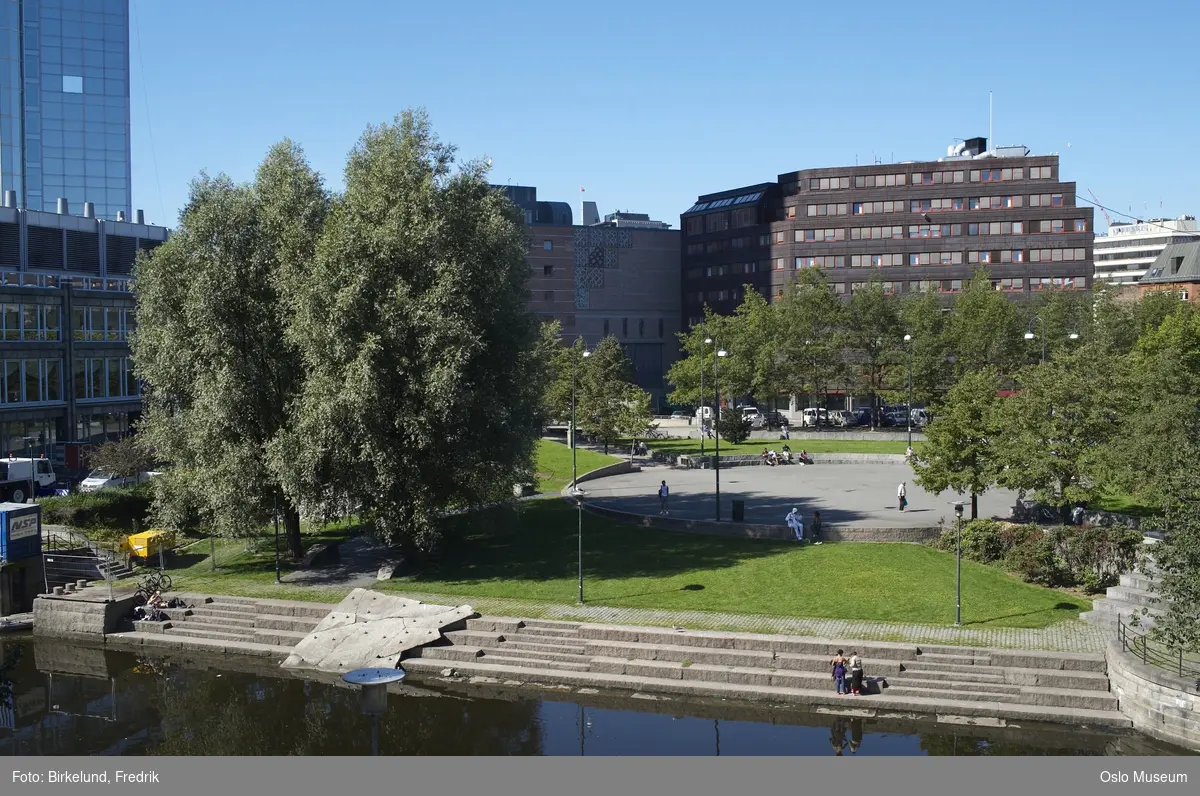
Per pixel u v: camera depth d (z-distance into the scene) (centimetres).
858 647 3384
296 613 4094
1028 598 3869
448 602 4041
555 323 9856
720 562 4525
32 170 13638
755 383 10138
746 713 3231
